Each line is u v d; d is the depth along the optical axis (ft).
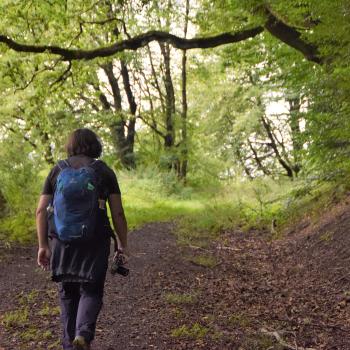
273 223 44.24
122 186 77.82
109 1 48.29
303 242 34.14
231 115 106.83
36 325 18.38
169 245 37.32
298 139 33.27
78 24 50.29
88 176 13.65
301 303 22.84
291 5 32.30
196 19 45.70
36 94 50.88
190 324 19.31
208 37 44.75
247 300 23.50
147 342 17.28
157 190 79.51
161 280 26.18
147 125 107.76
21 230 34.45
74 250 13.61
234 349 16.98
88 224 13.35
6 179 37.45
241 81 98.43
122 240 14.43
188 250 35.65
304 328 19.47
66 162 14.33
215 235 43.60
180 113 103.65
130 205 64.80
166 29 61.21
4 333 17.49
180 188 83.25
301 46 36.78
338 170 35.68
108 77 94.79
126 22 51.88
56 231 13.62
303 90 33.37
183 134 101.60
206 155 110.93
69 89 54.80
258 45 49.03
